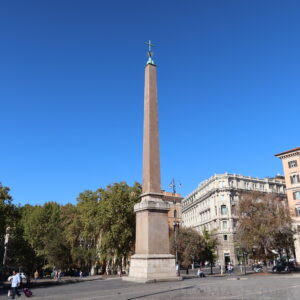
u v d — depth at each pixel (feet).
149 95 87.66
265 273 125.29
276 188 289.33
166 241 78.02
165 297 45.21
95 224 161.17
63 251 173.78
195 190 325.83
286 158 205.57
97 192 174.09
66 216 197.06
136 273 77.20
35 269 180.55
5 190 126.72
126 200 159.12
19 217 132.26
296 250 186.70
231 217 260.62
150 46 94.17
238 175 278.05
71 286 76.79
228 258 253.03
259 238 125.49
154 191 80.48
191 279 83.66
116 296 49.32
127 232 153.28
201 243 153.17
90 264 188.44
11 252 139.95
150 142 83.71
